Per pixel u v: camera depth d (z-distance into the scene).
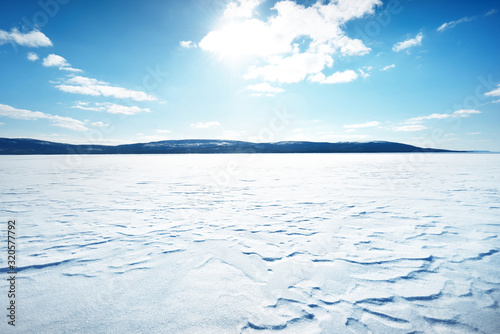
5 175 9.38
